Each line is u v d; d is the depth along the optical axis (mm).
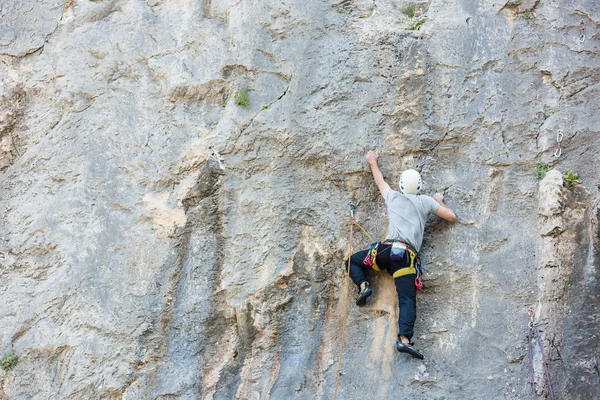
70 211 6660
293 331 6242
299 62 6703
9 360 6328
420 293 6105
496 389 5738
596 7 6676
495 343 5879
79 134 6871
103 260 6508
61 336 6367
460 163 6340
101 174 6719
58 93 7023
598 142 6316
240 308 6285
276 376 6098
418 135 6336
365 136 6406
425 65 6500
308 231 6395
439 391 5785
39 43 7234
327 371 6066
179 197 6527
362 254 6086
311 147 6445
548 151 6324
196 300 6332
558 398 5629
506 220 6188
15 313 6473
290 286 6309
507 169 6305
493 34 6637
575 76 6504
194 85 6789
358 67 6582
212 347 6297
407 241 5879
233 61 6809
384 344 6027
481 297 6020
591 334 5723
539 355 5777
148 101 6859
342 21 6805
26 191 6805
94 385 6215
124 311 6348
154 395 6156
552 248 6027
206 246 6441
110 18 7203
